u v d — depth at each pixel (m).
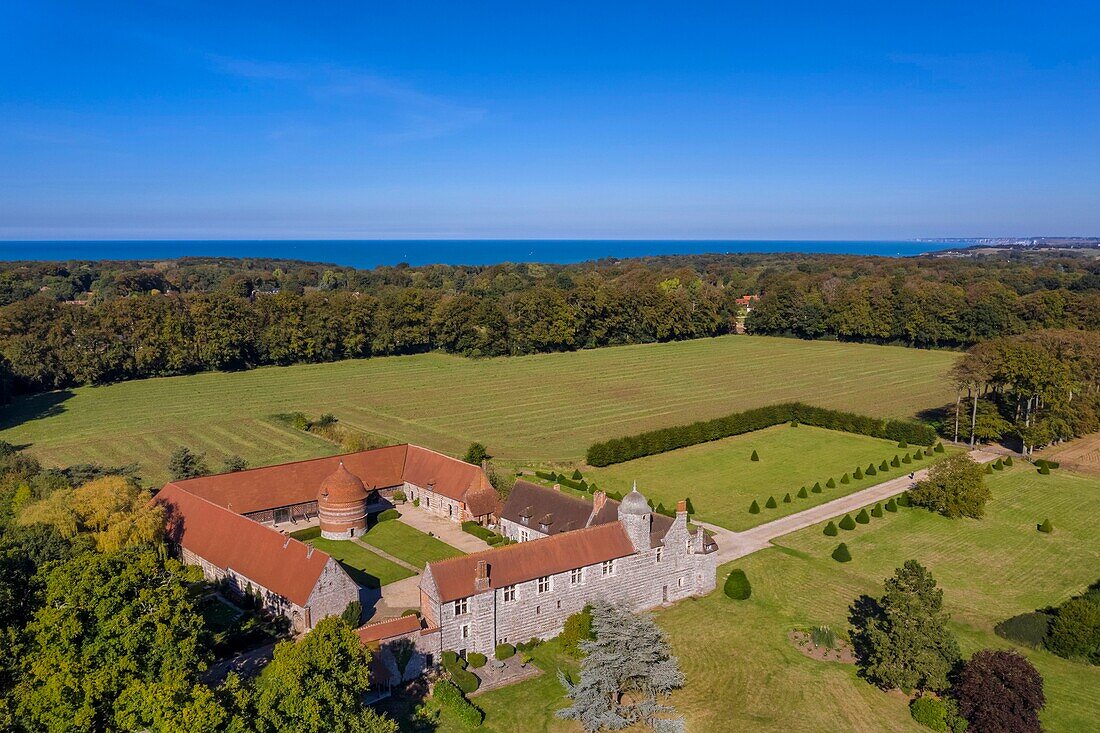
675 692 59.31
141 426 140.25
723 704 57.75
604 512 77.69
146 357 178.88
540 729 54.59
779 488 109.88
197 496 84.00
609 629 57.03
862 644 66.12
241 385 178.38
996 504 102.38
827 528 91.38
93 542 69.44
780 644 66.44
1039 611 71.06
